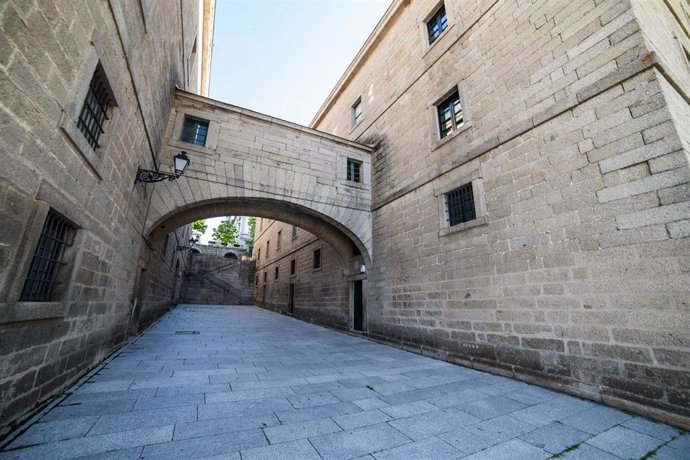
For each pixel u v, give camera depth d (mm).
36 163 2209
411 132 8562
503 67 6047
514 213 5316
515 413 3332
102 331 4391
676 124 3598
